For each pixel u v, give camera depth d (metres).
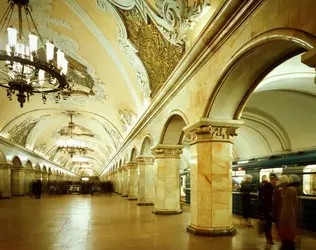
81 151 22.58
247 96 5.64
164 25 6.82
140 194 13.33
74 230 6.74
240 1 4.15
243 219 8.63
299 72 6.65
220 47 5.19
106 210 10.95
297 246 5.23
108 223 7.76
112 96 14.89
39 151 26.88
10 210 11.22
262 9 3.85
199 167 6.01
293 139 11.54
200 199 5.96
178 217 8.84
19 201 16.16
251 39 4.02
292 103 9.80
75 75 13.86
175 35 6.64
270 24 3.64
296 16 3.10
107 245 5.22
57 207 12.36
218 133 5.89
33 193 20.17
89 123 23.34
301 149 11.27
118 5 7.58
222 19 4.64
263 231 6.48
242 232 6.34
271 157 9.53
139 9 7.20
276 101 9.95
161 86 8.95
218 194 5.85
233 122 5.90
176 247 5.01
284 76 6.73
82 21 9.20
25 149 22.09
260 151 13.46
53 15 9.14
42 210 11.14
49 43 6.89
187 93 6.97
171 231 6.51
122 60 10.72
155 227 7.08
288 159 8.12
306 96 8.97
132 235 6.11
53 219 8.60
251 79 5.24
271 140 12.38
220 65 5.16
